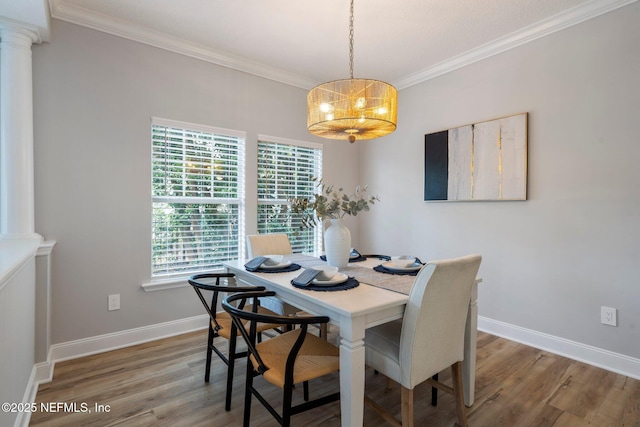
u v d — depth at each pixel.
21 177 2.17
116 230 2.65
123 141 2.66
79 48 2.48
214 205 3.18
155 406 1.88
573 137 2.49
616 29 2.29
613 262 2.31
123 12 2.47
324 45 2.97
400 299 1.53
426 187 3.52
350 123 2.05
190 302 3.03
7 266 1.27
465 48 3.02
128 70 2.68
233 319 1.56
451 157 3.28
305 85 3.77
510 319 2.87
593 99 2.39
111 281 2.63
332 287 1.72
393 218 3.91
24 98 2.19
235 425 1.72
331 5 2.37
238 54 3.14
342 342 1.42
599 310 2.38
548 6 2.39
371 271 2.17
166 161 2.90
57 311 2.41
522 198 2.76
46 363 2.14
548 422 1.75
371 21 2.58
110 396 1.97
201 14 2.49
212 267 3.15
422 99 3.58
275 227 3.59
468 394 1.88
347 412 1.40
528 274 2.75
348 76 3.68
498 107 2.94
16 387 1.56
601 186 2.36
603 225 2.36
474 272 1.65
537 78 2.68
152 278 2.83
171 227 2.94
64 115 2.43
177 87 2.92
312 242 3.95
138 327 2.75
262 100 3.45
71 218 2.46
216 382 2.15
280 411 1.84
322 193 3.79
